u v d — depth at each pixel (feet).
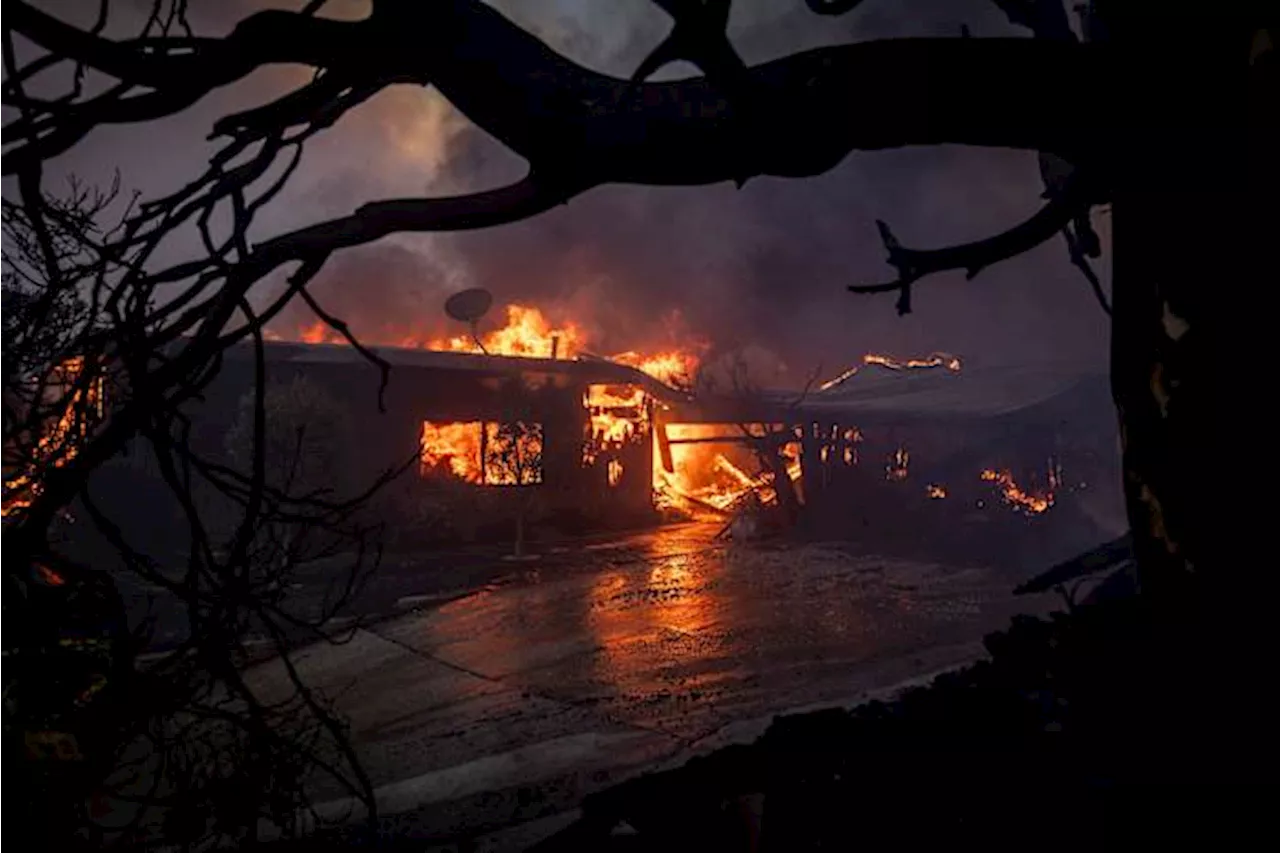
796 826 11.17
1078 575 21.86
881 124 6.20
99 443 5.23
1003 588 48.06
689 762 13.84
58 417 5.37
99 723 5.41
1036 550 64.23
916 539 68.74
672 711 27.63
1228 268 7.30
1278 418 7.27
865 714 14.11
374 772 22.45
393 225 6.08
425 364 65.87
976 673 15.14
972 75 6.22
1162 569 8.47
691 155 5.98
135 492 53.01
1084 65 6.43
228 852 7.78
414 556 57.47
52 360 5.72
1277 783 7.30
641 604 43.96
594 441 77.66
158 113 4.63
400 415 64.80
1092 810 8.95
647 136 5.89
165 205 5.65
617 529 77.20
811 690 29.63
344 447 55.21
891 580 50.67
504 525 68.44
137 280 5.57
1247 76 6.52
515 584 48.78
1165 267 7.94
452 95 5.95
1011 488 85.76
